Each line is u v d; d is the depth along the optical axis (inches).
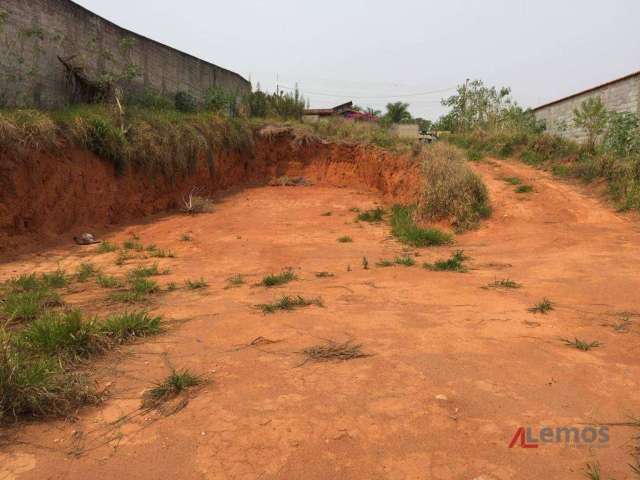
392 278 255.4
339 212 549.3
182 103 744.3
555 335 157.9
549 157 630.5
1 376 109.3
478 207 450.0
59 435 102.2
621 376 125.7
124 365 139.4
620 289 214.5
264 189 690.8
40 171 387.5
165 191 546.0
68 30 539.5
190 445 97.6
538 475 85.8
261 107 848.3
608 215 421.7
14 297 219.1
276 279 253.8
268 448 95.7
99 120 456.1
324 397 116.5
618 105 693.3
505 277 251.6
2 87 456.1
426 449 94.3
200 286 250.4
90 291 247.4
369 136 732.0
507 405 110.8
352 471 88.1
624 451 92.4
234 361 140.9
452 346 149.1
